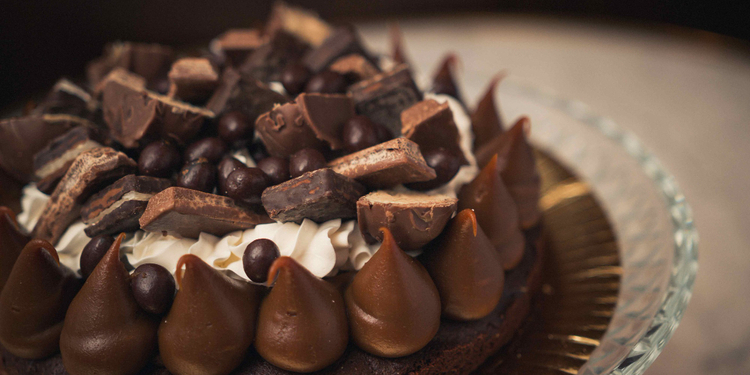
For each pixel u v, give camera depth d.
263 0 0.70
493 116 0.35
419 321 0.28
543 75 0.54
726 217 0.41
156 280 0.27
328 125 0.31
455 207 0.28
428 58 0.57
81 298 0.28
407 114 0.31
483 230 0.31
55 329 0.29
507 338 0.32
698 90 0.52
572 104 0.43
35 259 0.28
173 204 0.28
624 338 0.30
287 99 0.32
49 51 0.64
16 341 0.29
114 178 0.30
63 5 0.63
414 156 0.29
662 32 0.61
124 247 0.30
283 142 0.30
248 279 0.29
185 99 0.33
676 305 0.30
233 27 0.70
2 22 0.61
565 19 0.65
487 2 0.73
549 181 0.40
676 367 0.35
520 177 0.33
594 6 0.71
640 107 0.50
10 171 0.33
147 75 0.38
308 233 0.29
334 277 0.29
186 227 0.29
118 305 0.28
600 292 0.34
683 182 0.43
